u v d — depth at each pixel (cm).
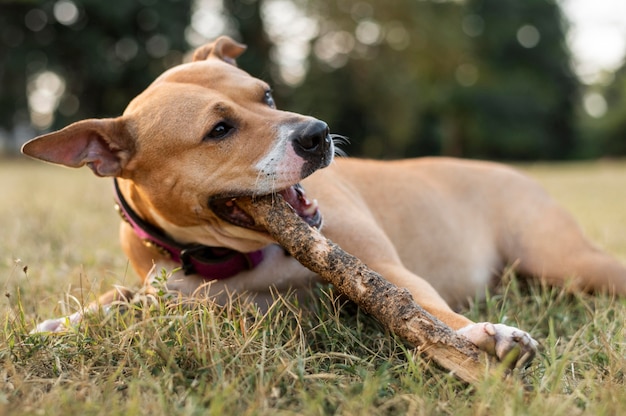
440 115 4500
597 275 430
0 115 3438
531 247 460
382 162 483
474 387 255
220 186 325
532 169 2284
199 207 332
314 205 337
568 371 284
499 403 232
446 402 243
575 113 5072
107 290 411
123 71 3384
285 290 358
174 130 330
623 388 251
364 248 357
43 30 3309
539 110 4712
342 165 437
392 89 3412
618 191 1169
